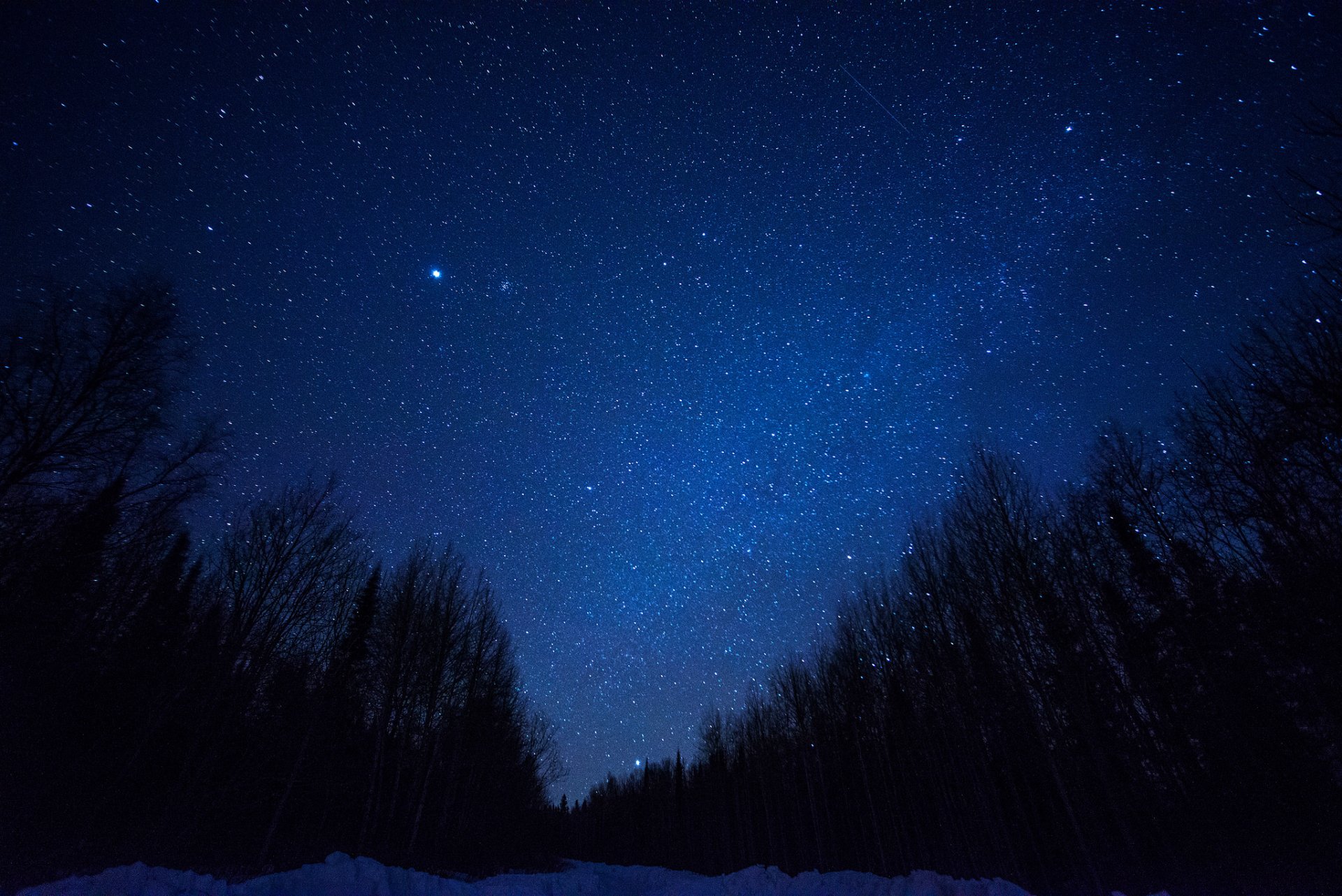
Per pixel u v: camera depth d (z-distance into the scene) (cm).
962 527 2197
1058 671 1842
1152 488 1911
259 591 2059
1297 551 1350
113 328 1343
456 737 3288
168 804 1669
